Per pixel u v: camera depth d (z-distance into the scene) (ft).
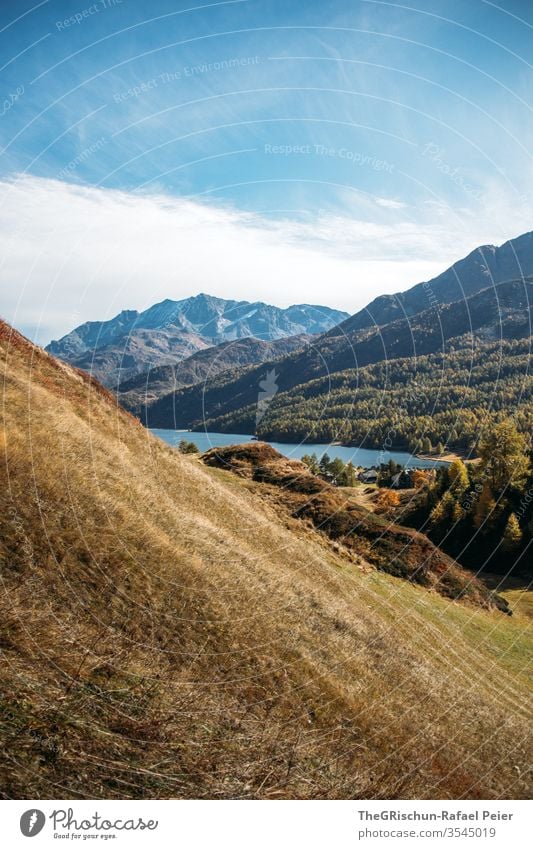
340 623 49.14
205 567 41.11
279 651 36.35
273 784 25.41
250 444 142.10
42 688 23.13
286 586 50.06
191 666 30.07
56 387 69.62
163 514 46.83
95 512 37.14
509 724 49.26
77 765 21.18
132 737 23.72
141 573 34.60
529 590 149.38
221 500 71.15
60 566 30.58
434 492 199.62
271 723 29.40
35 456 38.11
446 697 47.14
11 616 25.63
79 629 27.61
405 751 34.09
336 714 33.42
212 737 26.18
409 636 61.72
